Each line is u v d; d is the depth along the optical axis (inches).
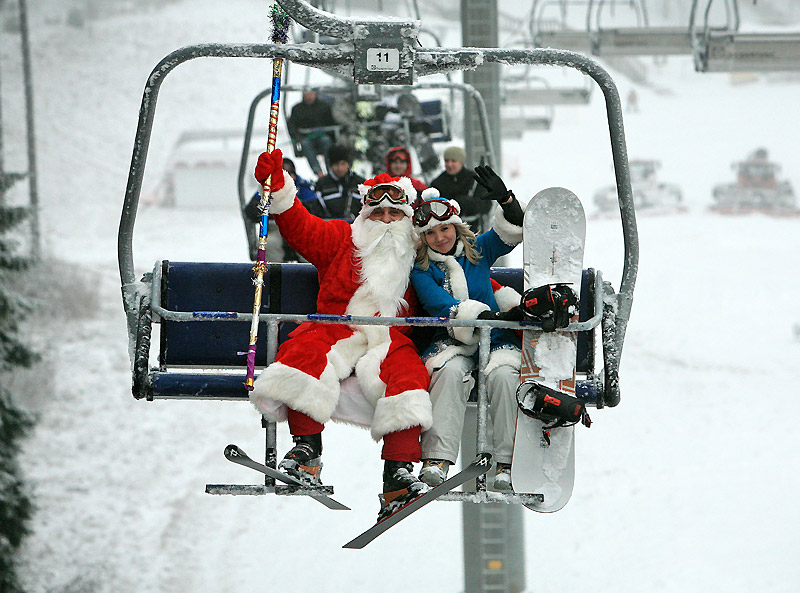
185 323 449.1
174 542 1654.8
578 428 2046.0
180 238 4217.5
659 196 4404.5
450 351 414.6
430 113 1106.1
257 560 1573.6
